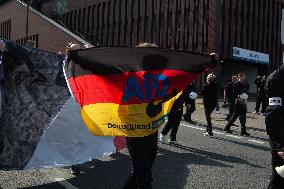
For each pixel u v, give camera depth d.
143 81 3.71
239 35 36.88
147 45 3.84
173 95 3.70
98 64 3.81
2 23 60.19
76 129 5.59
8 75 5.06
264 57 39.34
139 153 3.67
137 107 3.73
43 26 46.34
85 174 6.03
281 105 2.85
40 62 5.41
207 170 6.38
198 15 35.59
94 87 3.89
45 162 5.22
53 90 5.46
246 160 7.29
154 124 3.73
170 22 37.75
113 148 5.93
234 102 11.45
